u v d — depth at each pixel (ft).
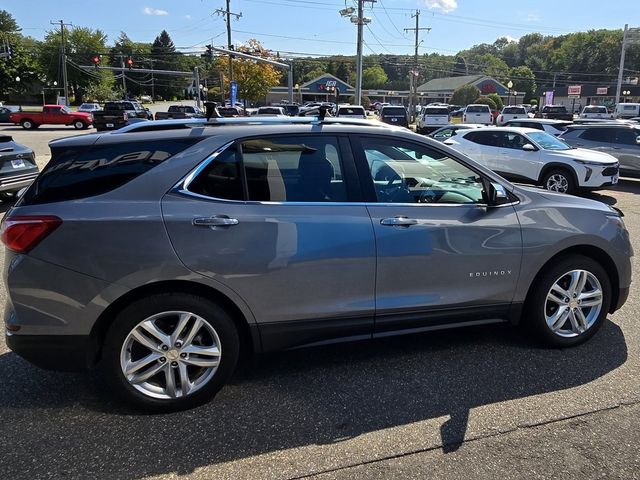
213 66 287.48
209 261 10.12
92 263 9.71
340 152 11.41
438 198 12.06
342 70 395.55
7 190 30.99
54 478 8.61
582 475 8.71
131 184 10.17
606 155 40.04
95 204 9.92
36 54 318.45
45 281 9.68
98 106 188.14
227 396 11.13
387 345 13.56
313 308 10.94
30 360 10.01
